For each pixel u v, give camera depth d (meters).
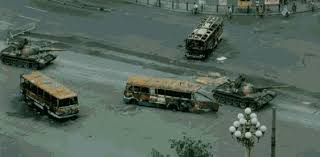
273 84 105.31
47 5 143.50
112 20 134.62
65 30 130.12
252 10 137.62
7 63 115.69
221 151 86.62
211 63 114.19
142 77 102.19
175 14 137.38
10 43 122.31
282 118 94.94
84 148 88.69
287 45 120.50
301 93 102.06
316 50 118.06
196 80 107.56
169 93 98.00
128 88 100.25
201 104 96.94
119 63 115.19
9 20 135.38
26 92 101.12
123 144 89.38
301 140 89.19
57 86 98.12
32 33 128.88
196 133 91.62
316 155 85.31
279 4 136.88
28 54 114.19
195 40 114.19
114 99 102.56
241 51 118.50
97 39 125.50
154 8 140.88
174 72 111.12
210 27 118.06
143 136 91.31
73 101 95.62
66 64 115.31
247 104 97.44
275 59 114.75
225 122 94.31
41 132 93.06
